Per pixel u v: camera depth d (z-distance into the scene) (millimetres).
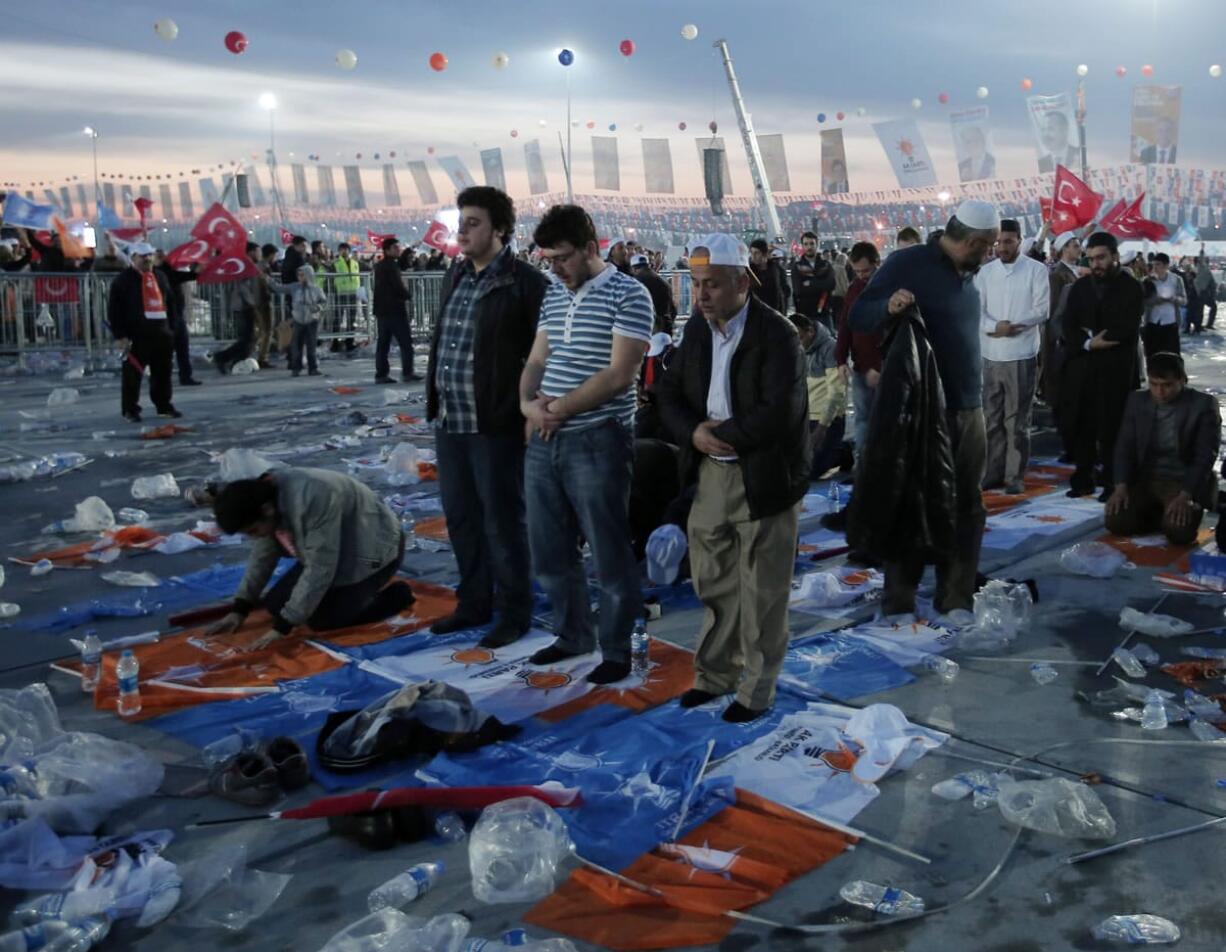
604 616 4566
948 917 2953
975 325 5090
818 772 3768
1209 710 4219
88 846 3363
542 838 3203
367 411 12500
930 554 5020
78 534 7164
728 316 4008
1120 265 7672
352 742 3889
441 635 5164
